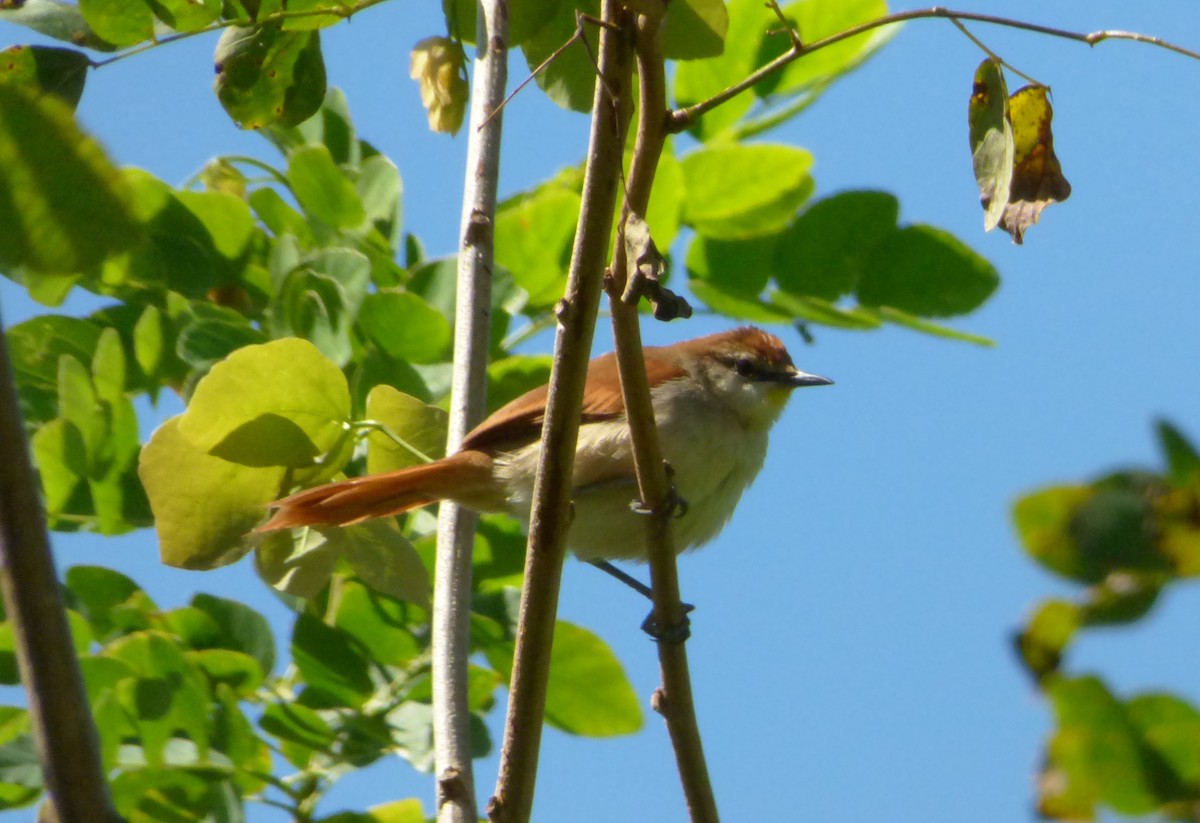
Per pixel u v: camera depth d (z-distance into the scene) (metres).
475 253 9.64
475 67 9.77
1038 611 3.73
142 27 8.07
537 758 7.09
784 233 11.30
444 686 8.26
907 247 11.20
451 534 9.09
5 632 8.97
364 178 11.76
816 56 11.23
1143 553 3.65
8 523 5.07
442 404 10.41
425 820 9.52
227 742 8.95
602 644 10.10
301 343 8.72
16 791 8.64
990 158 6.45
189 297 10.91
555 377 6.70
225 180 11.68
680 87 11.31
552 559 6.95
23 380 10.41
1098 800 3.71
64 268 3.29
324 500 9.10
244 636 9.88
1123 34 6.14
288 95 8.43
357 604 10.08
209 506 8.90
